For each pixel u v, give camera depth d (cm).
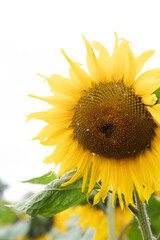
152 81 60
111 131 65
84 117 66
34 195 66
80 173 67
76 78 65
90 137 66
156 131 64
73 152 68
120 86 65
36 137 67
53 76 65
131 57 62
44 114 66
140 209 65
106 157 67
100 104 65
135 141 65
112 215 85
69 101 67
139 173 66
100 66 64
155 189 64
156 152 65
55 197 66
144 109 64
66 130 68
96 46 64
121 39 63
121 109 64
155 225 88
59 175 67
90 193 66
